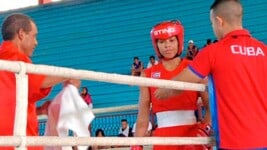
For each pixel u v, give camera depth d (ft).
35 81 8.36
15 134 7.25
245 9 52.54
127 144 8.78
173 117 11.41
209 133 10.88
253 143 9.45
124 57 55.83
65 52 59.88
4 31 9.37
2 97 8.38
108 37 58.85
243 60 9.76
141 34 57.16
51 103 9.28
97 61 57.11
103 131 41.68
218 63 9.81
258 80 9.78
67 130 9.01
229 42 9.95
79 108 9.05
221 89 9.78
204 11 55.21
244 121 9.52
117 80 8.59
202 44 51.75
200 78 10.02
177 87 9.73
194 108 11.55
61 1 64.23
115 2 61.57
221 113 9.77
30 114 8.98
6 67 6.98
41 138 7.43
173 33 11.34
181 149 11.40
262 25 50.62
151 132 12.70
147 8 59.21
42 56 60.64
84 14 62.39
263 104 9.75
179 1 57.77
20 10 65.87
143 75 12.01
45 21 63.93
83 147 9.29
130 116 41.88
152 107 11.80
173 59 11.62
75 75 7.90
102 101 51.72
